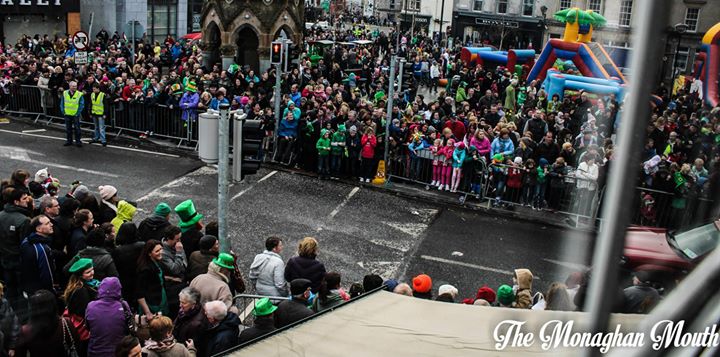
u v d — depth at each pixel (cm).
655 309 117
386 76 2844
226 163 866
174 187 1617
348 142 1738
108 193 1010
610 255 111
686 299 114
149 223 912
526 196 1603
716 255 116
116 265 805
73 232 858
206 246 847
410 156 1741
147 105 1994
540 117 1823
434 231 1445
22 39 3111
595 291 114
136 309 814
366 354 367
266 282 887
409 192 1691
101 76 2180
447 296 801
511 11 5109
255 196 1590
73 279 691
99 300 650
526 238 1431
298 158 1825
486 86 2817
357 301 455
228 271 776
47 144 1908
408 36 4981
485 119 2011
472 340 373
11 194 859
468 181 1669
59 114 2131
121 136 2030
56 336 627
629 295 125
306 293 710
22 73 2184
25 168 1675
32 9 3478
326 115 1802
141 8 4078
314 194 1638
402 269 1241
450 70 3388
